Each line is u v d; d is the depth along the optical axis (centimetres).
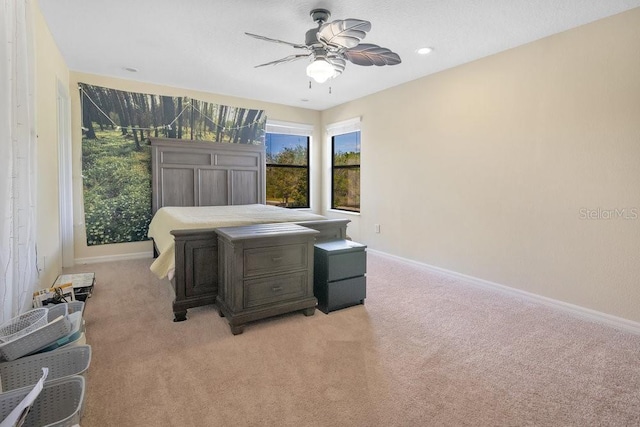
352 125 525
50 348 152
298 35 304
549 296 296
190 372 189
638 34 242
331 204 591
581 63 271
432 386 179
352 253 283
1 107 149
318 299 283
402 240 445
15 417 101
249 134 525
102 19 275
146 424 150
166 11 263
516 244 320
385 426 150
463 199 366
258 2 248
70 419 115
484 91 342
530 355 212
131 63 374
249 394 171
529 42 304
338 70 272
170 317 263
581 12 251
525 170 310
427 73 395
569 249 283
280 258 252
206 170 482
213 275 271
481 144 346
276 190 570
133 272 385
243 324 238
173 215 342
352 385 179
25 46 180
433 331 244
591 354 214
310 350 215
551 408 163
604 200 261
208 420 153
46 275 286
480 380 185
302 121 578
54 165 324
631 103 246
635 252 247
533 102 303
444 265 389
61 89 354
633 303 249
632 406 165
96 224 428
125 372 189
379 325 253
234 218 322
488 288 341
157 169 448
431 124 399
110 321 255
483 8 250
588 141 268
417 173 420
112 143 430
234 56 353
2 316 151
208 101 489
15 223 169
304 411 159
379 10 255
